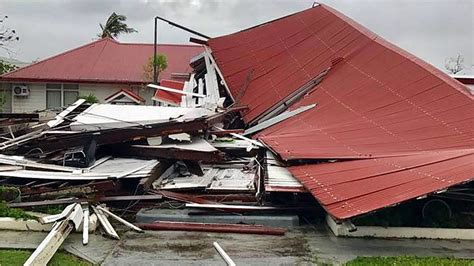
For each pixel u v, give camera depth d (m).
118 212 8.26
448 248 6.83
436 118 9.19
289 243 6.96
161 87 16.91
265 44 16.72
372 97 11.02
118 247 6.66
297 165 8.73
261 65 15.71
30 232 7.21
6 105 24.27
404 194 6.52
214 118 11.27
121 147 9.96
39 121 12.56
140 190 8.56
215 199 8.64
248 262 6.17
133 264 6.07
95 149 9.54
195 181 9.26
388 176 7.28
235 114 13.77
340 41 14.59
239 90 15.01
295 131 10.84
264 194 8.37
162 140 10.01
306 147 9.40
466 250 6.75
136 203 8.39
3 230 7.26
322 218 8.12
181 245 6.79
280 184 7.94
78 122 10.75
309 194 8.12
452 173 6.78
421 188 6.56
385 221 7.30
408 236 7.25
